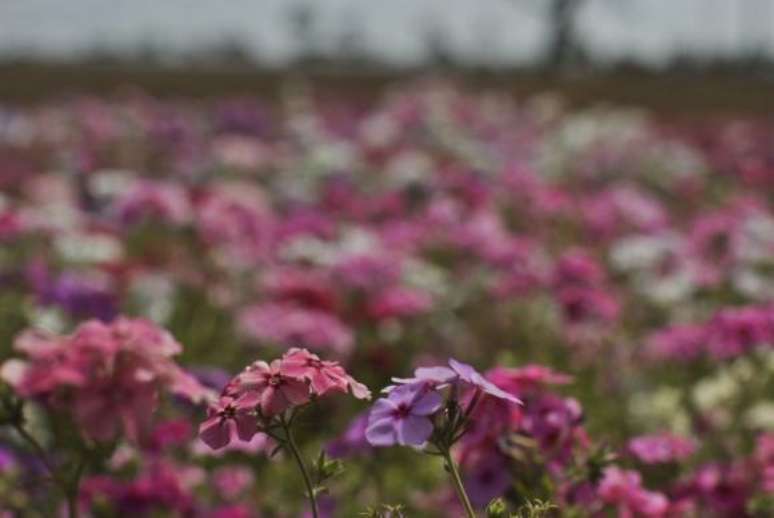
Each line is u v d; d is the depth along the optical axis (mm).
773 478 5520
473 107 35062
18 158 28312
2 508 5879
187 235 13125
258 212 13617
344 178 21719
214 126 34750
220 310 12141
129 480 6352
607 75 76125
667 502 5031
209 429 3551
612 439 8367
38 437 6617
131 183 16906
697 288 13312
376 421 3461
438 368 3588
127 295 11430
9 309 9875
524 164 24875
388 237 14312
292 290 9719
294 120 33156
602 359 10602
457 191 18172
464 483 4570
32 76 69062
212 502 7020
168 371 4195
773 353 9055
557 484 4629
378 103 43219
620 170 27047
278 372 3590
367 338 10266
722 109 55812
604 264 15094
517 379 4387
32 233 13477
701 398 8820
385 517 3795
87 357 4148
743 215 16719
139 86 63094
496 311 12594
